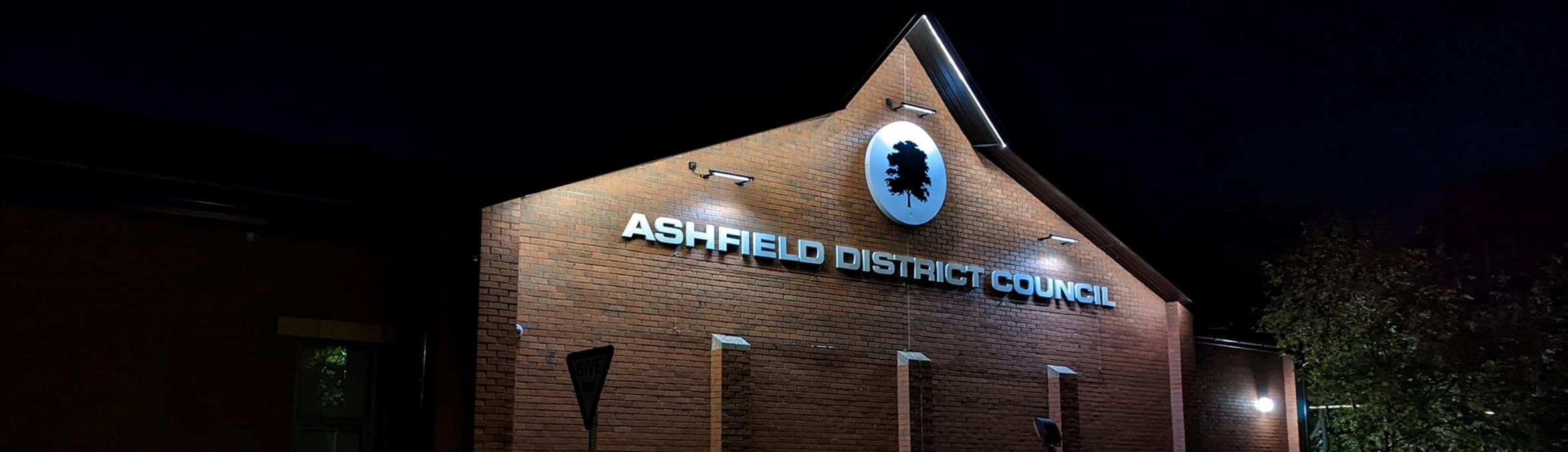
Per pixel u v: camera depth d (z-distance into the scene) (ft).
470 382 55.11
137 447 46.32
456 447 54.29
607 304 62.59
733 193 68.69
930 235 76.84
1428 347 77.46
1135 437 84.28
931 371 74.08
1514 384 75.00
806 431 68.69
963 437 75.36
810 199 71.87
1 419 43.78
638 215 64.49
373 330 53.78
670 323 64.80
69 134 45.52
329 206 52.34
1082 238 85.20
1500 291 79.41
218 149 48.42
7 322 44.47
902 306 74.69
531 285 59.93
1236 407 93.35
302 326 51.42
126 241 47.47
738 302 67.72
